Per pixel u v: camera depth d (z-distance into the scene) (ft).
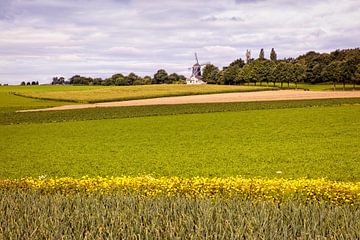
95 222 25.30
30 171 73.20
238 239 21.63
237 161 77.15
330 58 539.29
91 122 158.61
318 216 25.31
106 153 91.09
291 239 21.85
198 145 99.09
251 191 38.06
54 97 296.51
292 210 27.25
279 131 117.50
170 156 84.94
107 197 30.91
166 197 31.37
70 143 108.78
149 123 149.38
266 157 79.97
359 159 74.95
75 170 73.15
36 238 22.50
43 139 118.21
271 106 190.39
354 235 21.83
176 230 23.18
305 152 83.82
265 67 475.72
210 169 70.74
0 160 85.20
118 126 143.84
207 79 556.51
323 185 39.99
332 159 75.61
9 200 30.53
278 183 41.37
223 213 26.30
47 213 27.04
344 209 27.14
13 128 148.66
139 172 69.87
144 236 22.97
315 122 133.08
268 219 24.99
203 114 172.24
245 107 190.80
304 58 604.90
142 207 27.53
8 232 23.56
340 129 115.96
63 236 22.33
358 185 41.24
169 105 212.64
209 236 21.95
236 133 117.60
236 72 505.66
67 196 32.58
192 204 28.12
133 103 234.79
